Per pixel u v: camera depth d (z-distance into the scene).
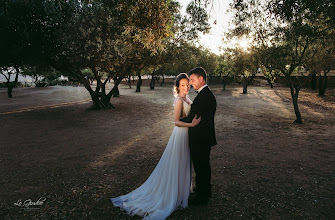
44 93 31.42
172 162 2.96
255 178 4.14
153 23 4.64
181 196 3.01
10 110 14.91
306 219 2.79
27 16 11.80
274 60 9.17
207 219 2.78
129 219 2.79
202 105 2.77
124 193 3.53
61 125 9.92
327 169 4.57
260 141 6.98
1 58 12.00
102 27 10.96
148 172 4.45
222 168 4.67
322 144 6.50
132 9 4.63
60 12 11.73
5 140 7.27
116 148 6.27
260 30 8.85
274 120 10.91
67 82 59.81
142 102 19.89
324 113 12.91
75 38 10.98
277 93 26.88
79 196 3.43
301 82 9.97
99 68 13.66
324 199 3.32
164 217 2.77
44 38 12.05
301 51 9.55
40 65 14.16
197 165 2.99
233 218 2.80
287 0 4.82
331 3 5.11
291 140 7.07
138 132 8.51
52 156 5.55
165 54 14.01
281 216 2.86
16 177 4.21
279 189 3.66
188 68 36.31
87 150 6.09
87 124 10.18
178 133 2.98
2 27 11.23
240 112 13.64
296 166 4.78
